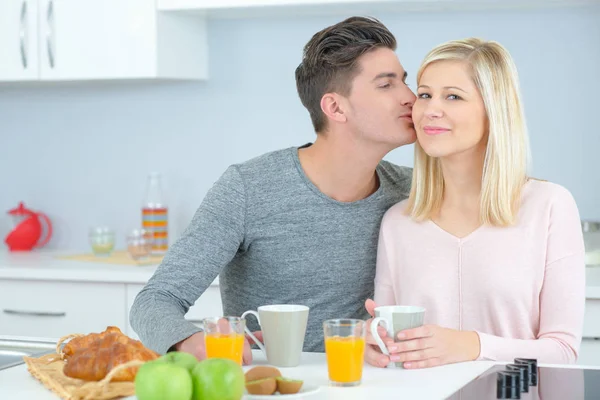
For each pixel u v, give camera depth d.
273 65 3.97
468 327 2.23
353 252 2.37
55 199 4.29
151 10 3.67
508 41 3.71
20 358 1.95
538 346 2.01
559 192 2.22
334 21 3.88
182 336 1.87
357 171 2.34
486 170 2.21
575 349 2.09
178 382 1.37
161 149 4.13
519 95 2.23
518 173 2.22
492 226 2.22
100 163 4.22
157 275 2.20
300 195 2.32
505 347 1.96
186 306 2.20
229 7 3.58
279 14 3.86
